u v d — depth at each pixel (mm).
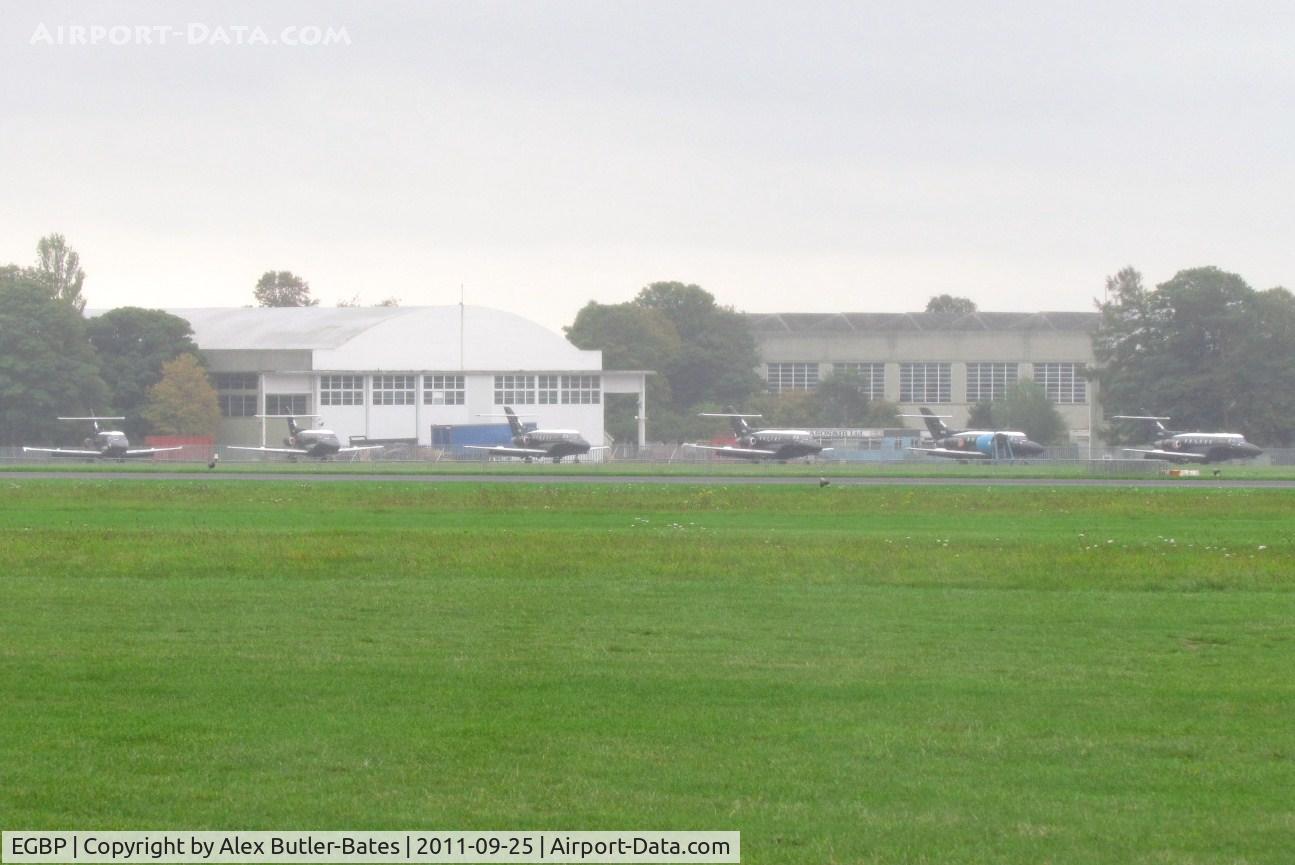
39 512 157500
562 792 43719
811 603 81438
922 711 53656
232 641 67500
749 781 44719
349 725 51156
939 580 93562
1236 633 71688
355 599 82062
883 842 39594
